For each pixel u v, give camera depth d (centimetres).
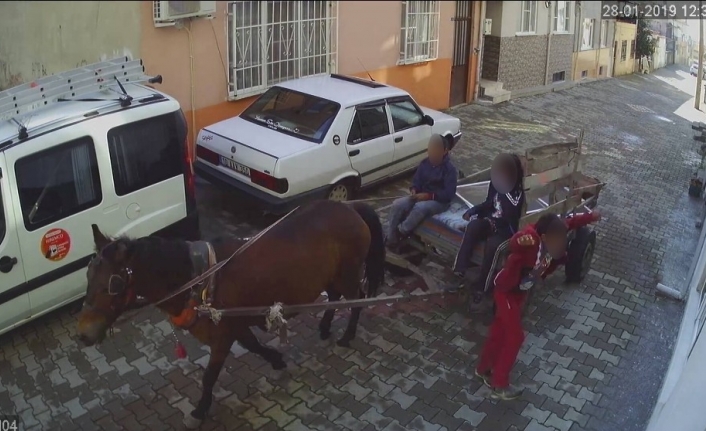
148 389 533
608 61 2433
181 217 684
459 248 632
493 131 1381
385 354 591
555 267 705
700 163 1266
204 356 578
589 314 675
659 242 877
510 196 593
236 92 993
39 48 808
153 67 888
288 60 1075
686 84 2548
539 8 1817
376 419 509
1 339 588
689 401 434
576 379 571
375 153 862
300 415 509
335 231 531
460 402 534
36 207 560
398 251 704
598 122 1600
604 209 980
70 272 592
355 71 1222
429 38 1403
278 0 1027
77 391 528
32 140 554
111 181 611
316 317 643
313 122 820
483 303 661
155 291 444
